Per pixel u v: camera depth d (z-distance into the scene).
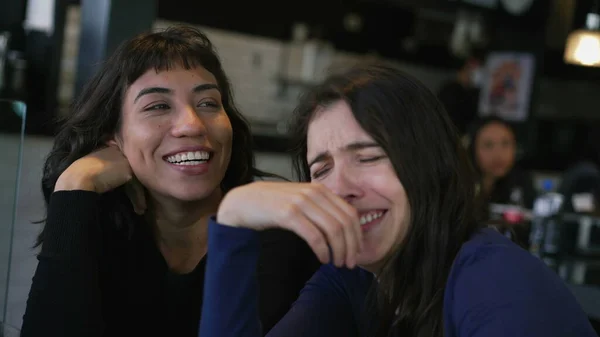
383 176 0.93
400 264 0.97
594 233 2.43
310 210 0.80
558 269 2.11
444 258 0.95
